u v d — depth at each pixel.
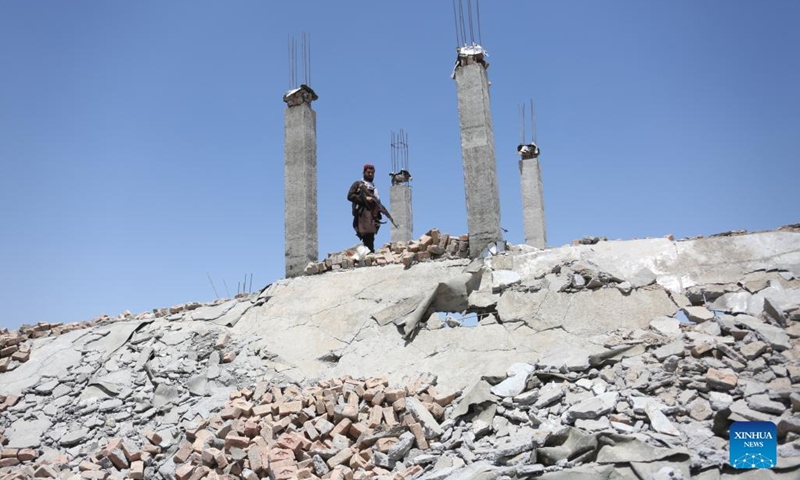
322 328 9.88
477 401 7.25
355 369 8.87
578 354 7.54
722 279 7.95
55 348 11.23
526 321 8.45
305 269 11.48
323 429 7.45
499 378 7.52
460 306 9.14
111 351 10.70
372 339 9.29
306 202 12.03
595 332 7.95
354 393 7.86
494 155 10.60
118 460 8.12
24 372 10.79
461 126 10.38
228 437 7.61
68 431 9.18
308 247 11.88
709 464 5.24
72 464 8.47
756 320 7.14
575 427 6.25
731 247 8.30
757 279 7.71
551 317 8.34
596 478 5.35
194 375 9.60
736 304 7.52
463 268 9.68
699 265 8.25
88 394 9.88
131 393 9.63
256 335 10.21
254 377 9.27
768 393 6.01
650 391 6.59
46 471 8.16
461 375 8.02
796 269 7.67
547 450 6.00
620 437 5.75
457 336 8.70
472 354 8.31
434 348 8.67
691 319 7.58
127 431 8.90
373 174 12.15
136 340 10.80
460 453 6.54
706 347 6.83
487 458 6.24
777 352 6.59
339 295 10.37
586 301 8.34
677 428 5.96
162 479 7.75
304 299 10.63
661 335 7.47
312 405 7.97
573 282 8.62
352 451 7.04
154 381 9.70
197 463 7.63
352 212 11.95
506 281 9.05
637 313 7.97
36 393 10.19
